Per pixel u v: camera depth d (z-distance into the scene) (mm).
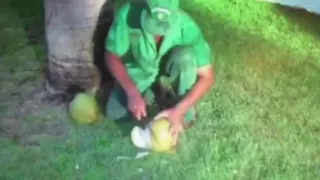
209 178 2811
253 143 2998
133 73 2869
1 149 2910
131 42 2754
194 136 3008
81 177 2791
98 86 3164
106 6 2906
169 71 2807
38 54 3516
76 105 3006
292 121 3145
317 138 3055
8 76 3334
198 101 2963
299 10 4137
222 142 2990
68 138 2980
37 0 4047
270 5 4168
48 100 3170
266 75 3465
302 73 3506
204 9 4055
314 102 3277
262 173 2850
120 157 2889
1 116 3086
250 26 3924
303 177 2844
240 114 3160
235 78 3410
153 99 3109
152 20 2568
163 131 2754
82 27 2908
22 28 3756
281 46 3744
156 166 2852
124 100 2963
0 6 3975
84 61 3033
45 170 2818
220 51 3639
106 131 3021
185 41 2701
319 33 3912
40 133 3004
